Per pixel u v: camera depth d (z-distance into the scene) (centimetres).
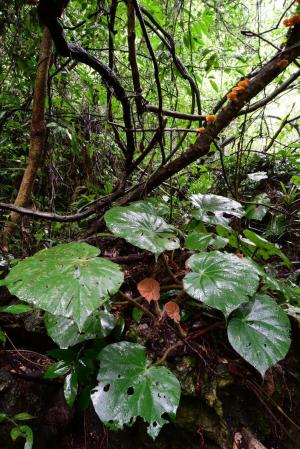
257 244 133
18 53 149
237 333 95
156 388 85
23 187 161
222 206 145
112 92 149
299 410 114
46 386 113
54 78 182
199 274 104
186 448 102
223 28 207
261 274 109
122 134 245
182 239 148
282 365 118
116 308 116
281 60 126
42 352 122
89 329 99
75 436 108
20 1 125
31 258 97
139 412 81
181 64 173
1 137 197
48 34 143
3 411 107
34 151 157
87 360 99
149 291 108
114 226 114
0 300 131
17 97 192
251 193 229
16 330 122
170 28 184
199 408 104
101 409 83
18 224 166
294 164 224
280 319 99
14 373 113
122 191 162
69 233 180
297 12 123
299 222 182
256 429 109
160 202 167
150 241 110
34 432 106
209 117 141
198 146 144
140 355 95
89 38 175
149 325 117
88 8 166
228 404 109
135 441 105
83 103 221
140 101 147
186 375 106
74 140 172
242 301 94
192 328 116
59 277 82
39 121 153
